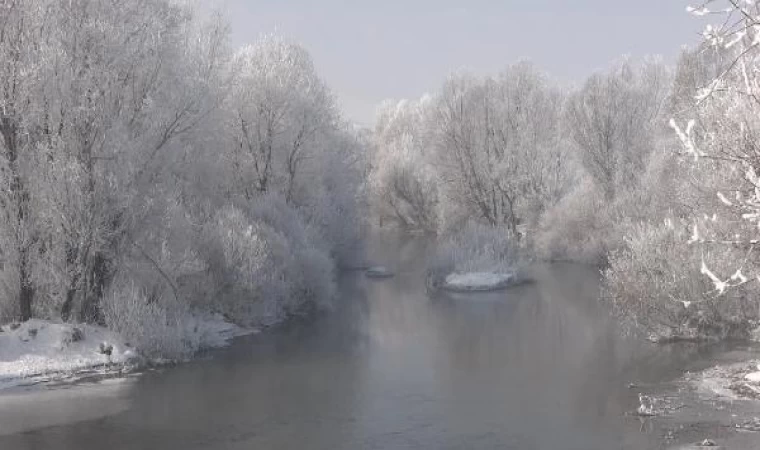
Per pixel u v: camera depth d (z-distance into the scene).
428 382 18.83
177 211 24.92
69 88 21.31
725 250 21.25
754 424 14.04
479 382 18.66
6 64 20.83
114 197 21.89
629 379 18.20
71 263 21.81
